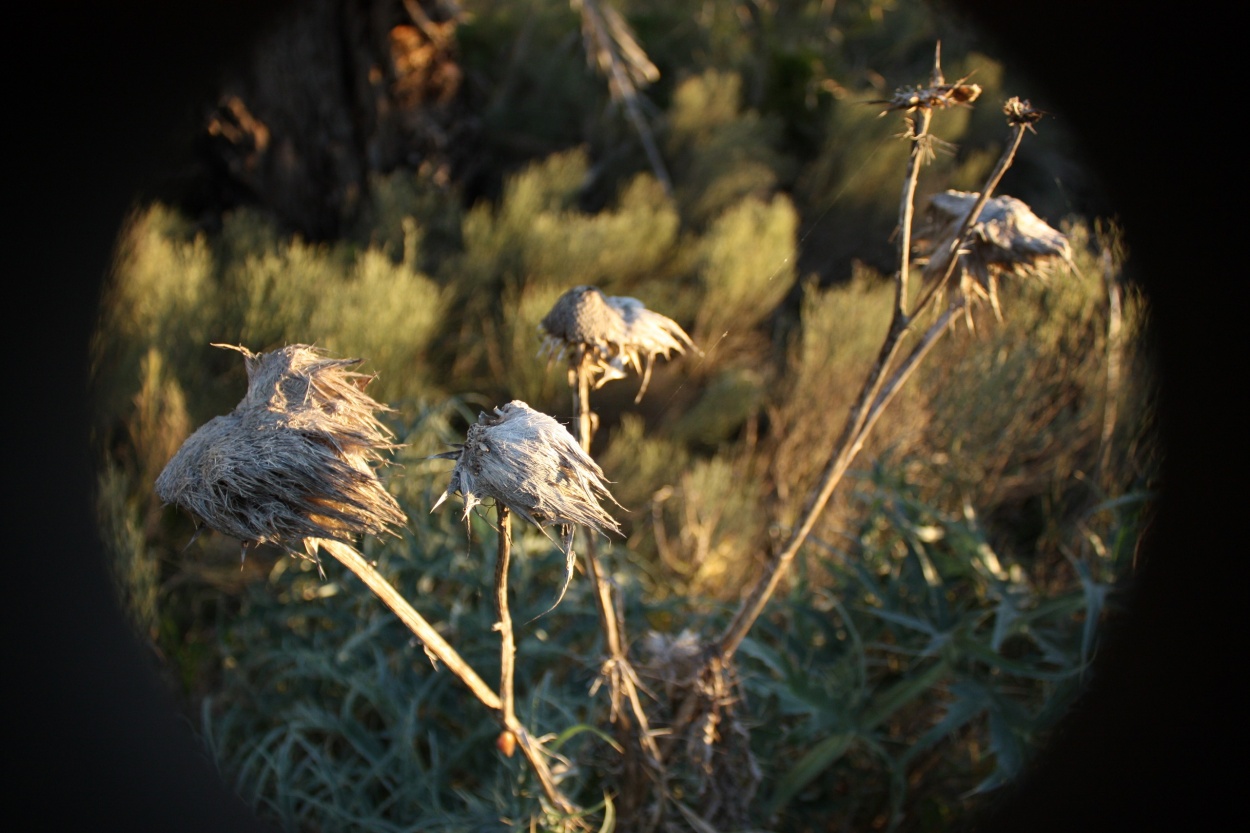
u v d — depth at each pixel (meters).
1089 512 0.96
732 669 0.74
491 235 1.84
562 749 0.88
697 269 1.80
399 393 1.40
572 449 0.50
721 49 2.47
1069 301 1.01
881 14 2.24
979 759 0.88
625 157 2.29
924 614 0.88
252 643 1.13
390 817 0.91
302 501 0.49
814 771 0.83
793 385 1.60
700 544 1.25
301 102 1.99
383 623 1.02
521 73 2.40
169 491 0.50
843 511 1.28
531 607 1.05
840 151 2.04
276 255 1.74
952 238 0.68
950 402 1.16
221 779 0.86
